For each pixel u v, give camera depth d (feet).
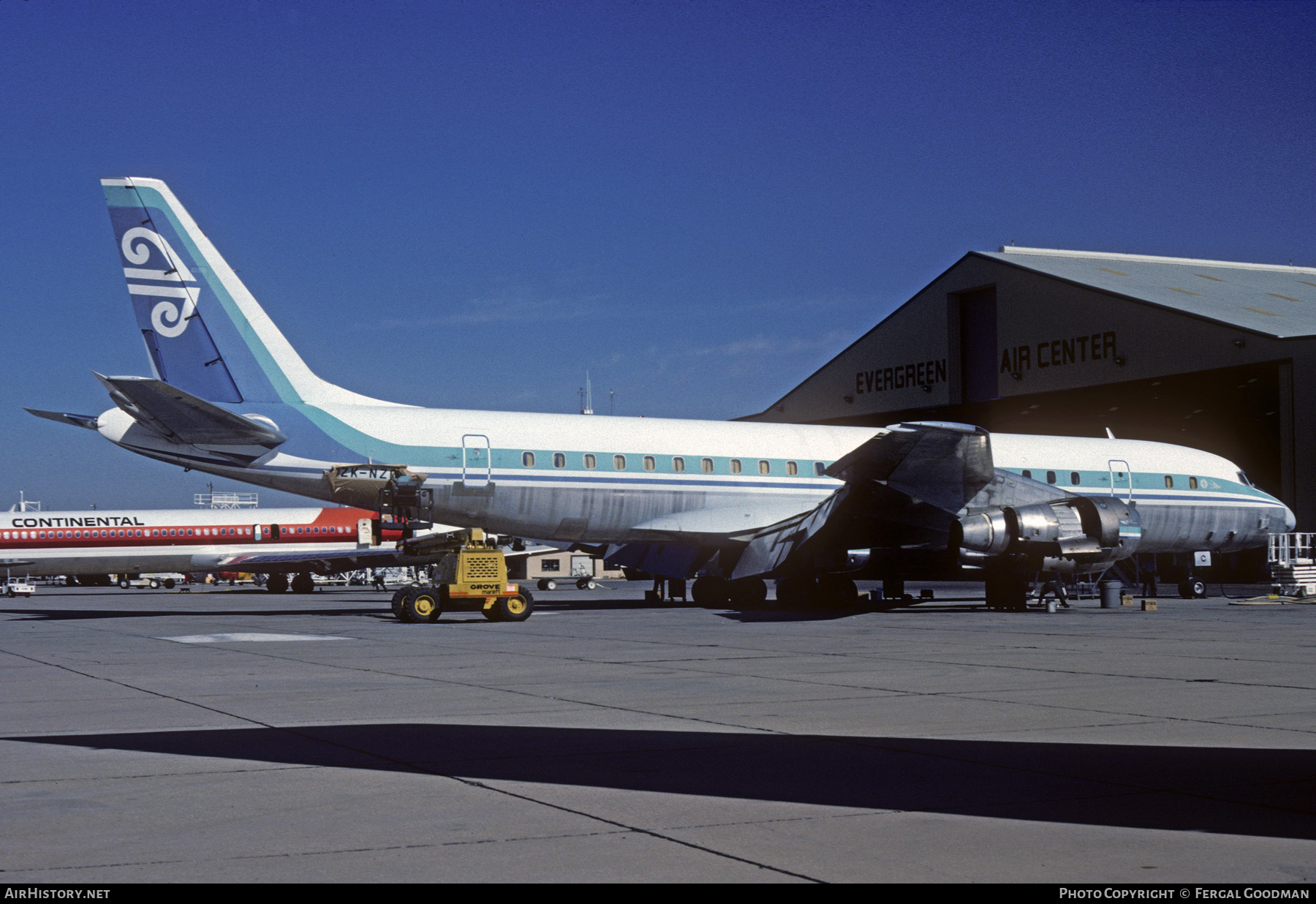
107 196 85.71
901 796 23.40
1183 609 99.50
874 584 201.46
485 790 24.17
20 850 19.47
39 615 110.11
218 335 88.17
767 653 56.39
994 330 178.70
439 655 57.06
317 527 207.51
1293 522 123.75
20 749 29.63
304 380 91.04
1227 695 39.27
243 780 25.31
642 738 30.66
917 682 43.65
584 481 95.35
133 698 40.14
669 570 103.19
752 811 22.11
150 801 23.27
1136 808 22.21
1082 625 78.02
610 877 17.71
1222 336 146.10
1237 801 22.81
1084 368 162.40
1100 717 34.04
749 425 104.99
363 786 24.67
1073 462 112.16
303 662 53.88
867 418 196.24
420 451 90.53
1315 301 183.11
